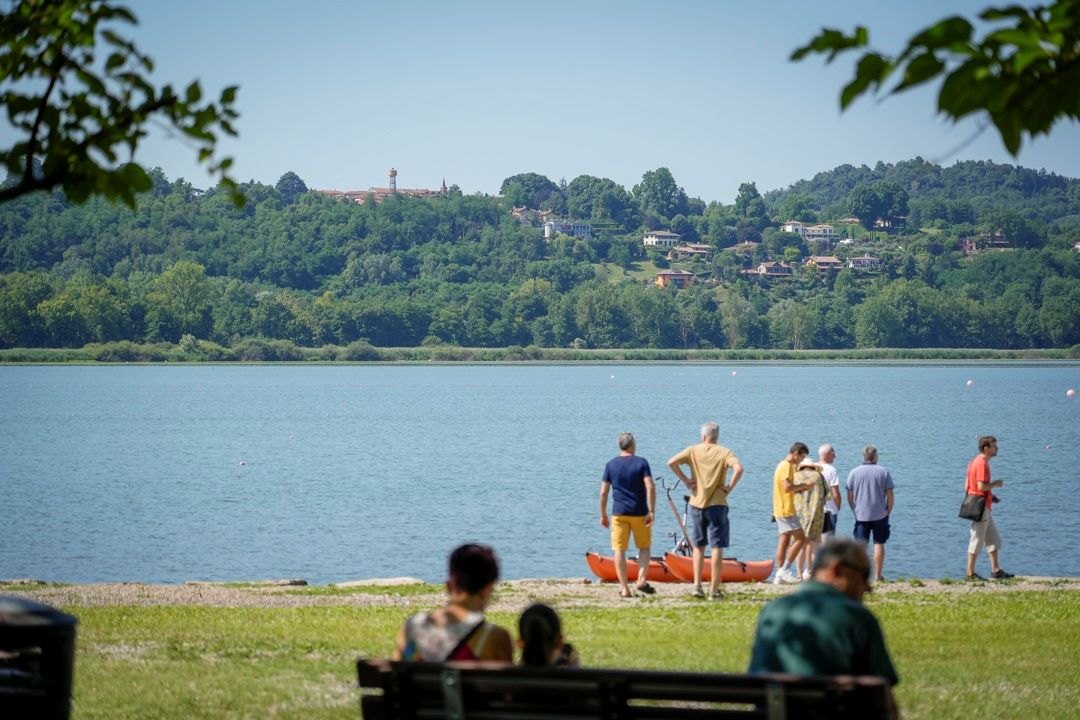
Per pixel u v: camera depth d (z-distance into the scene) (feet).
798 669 52.49
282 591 157.28
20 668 60.13
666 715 49.01
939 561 239.71
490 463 493.36
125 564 253.44
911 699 88.48
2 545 278.67
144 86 56.95
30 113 57.21
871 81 39.86
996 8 38.83
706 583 170.60
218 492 393.29
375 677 52.80
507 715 51.06
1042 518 313.12
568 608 139.54
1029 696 89.71
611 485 151.33
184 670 98.17
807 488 161.58
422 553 266.57
